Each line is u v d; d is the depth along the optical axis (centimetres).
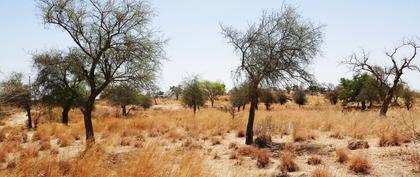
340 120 2142
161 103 8025
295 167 1034
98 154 812
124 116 4359
